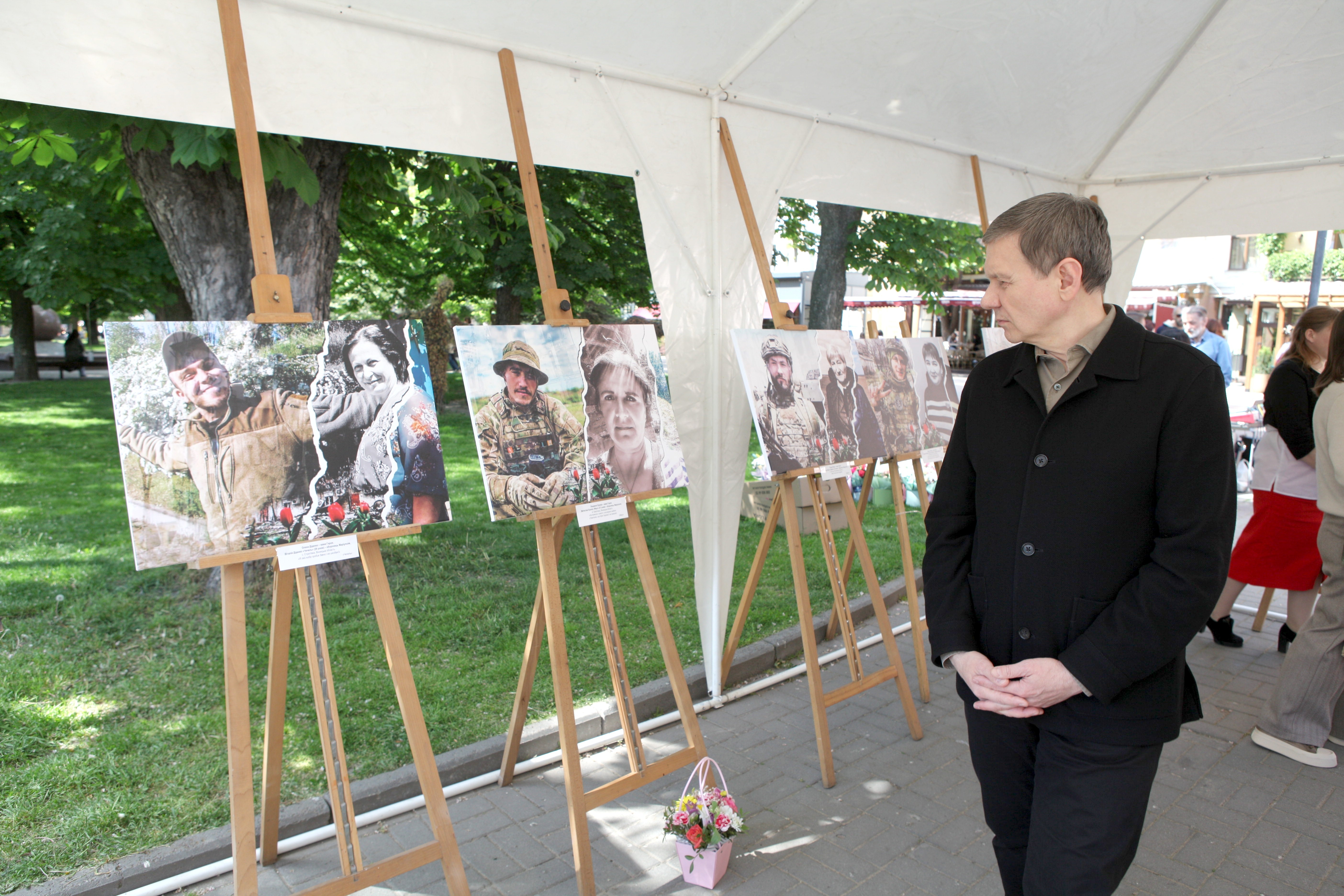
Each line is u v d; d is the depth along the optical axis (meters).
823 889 2.41
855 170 4.03
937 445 4.16
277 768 2.36
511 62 2.71
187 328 1.94
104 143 4.23
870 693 3.86
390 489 2.16
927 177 4.43
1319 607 3.19
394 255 12.43
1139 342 1.55
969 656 1.68
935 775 3.09
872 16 3.04
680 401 3.40
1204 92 3.94
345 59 2.47
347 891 1.97
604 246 11.70
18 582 4.84
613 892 2.40
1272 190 4.71
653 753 3.23
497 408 2.44
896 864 2.54
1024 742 1.74
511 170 10.40
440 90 2.66
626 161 3.14
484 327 2.49
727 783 3.02
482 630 4.29
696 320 3.43
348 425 2.13
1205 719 3.56
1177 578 1.43
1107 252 1.56
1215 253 21.52
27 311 17.81
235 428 1.96
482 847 2.61
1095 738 1.54
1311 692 3.17
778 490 3.52
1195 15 3.30
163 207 4.26
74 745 3.02
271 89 2.35
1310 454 3.91
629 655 4.02
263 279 2.07
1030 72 3.65
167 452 1.86
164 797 2.70
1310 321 3.83
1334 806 2.90
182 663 3.80
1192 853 2.62
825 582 5.19
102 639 4.06
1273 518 4.11
